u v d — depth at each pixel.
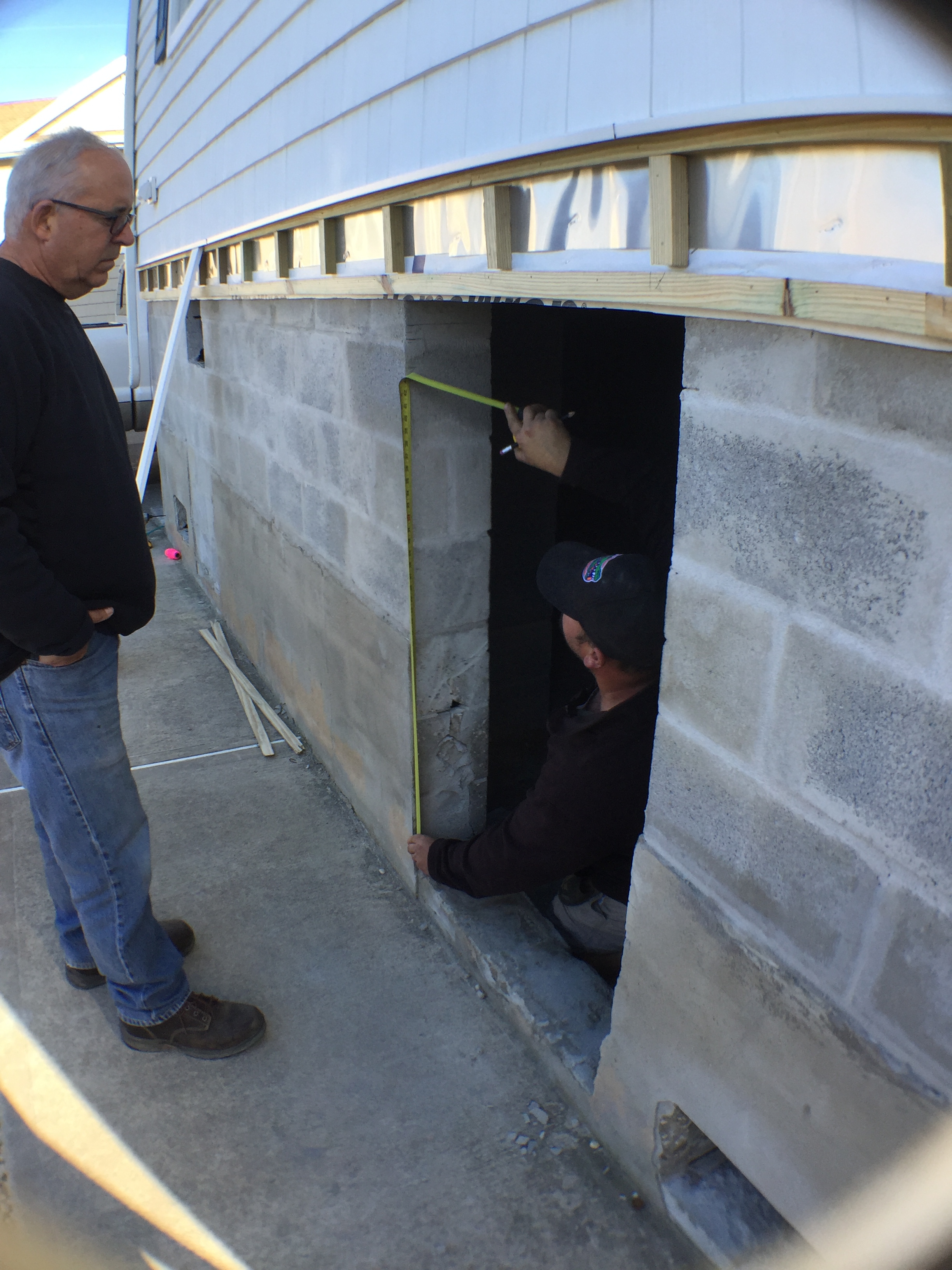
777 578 1.20
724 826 1.38
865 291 0.96
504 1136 1.93
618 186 1.35
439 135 1.82
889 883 1.11
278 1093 2.04
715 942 1.44
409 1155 1.88
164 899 2.71
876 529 1.04
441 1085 2.05
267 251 3.23
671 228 1.21
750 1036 1.40
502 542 3.68
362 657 2.81
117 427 1.91
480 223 1.73
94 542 1.81
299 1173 1.84
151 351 6.84
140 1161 1.87
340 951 2.48
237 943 2.51
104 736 1.89
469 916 2.43
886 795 1.09
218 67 3.63
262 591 4.01
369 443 2.48
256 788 3.34
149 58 5.50
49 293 1.72
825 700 1.15
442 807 2.62
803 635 1.17
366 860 2.90
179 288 5.09
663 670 1.46
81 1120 1.97
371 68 2.11
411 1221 1.74
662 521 2.08
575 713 2.09
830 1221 1.32
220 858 2.91
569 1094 2.00
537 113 1.50
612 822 1.94
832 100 0.94
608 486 2.11
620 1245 1.69
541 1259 1.67
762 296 1.09
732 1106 1.48
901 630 1.03
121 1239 1.71
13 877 2.80
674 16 1.18
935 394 0.94
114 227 1.70
